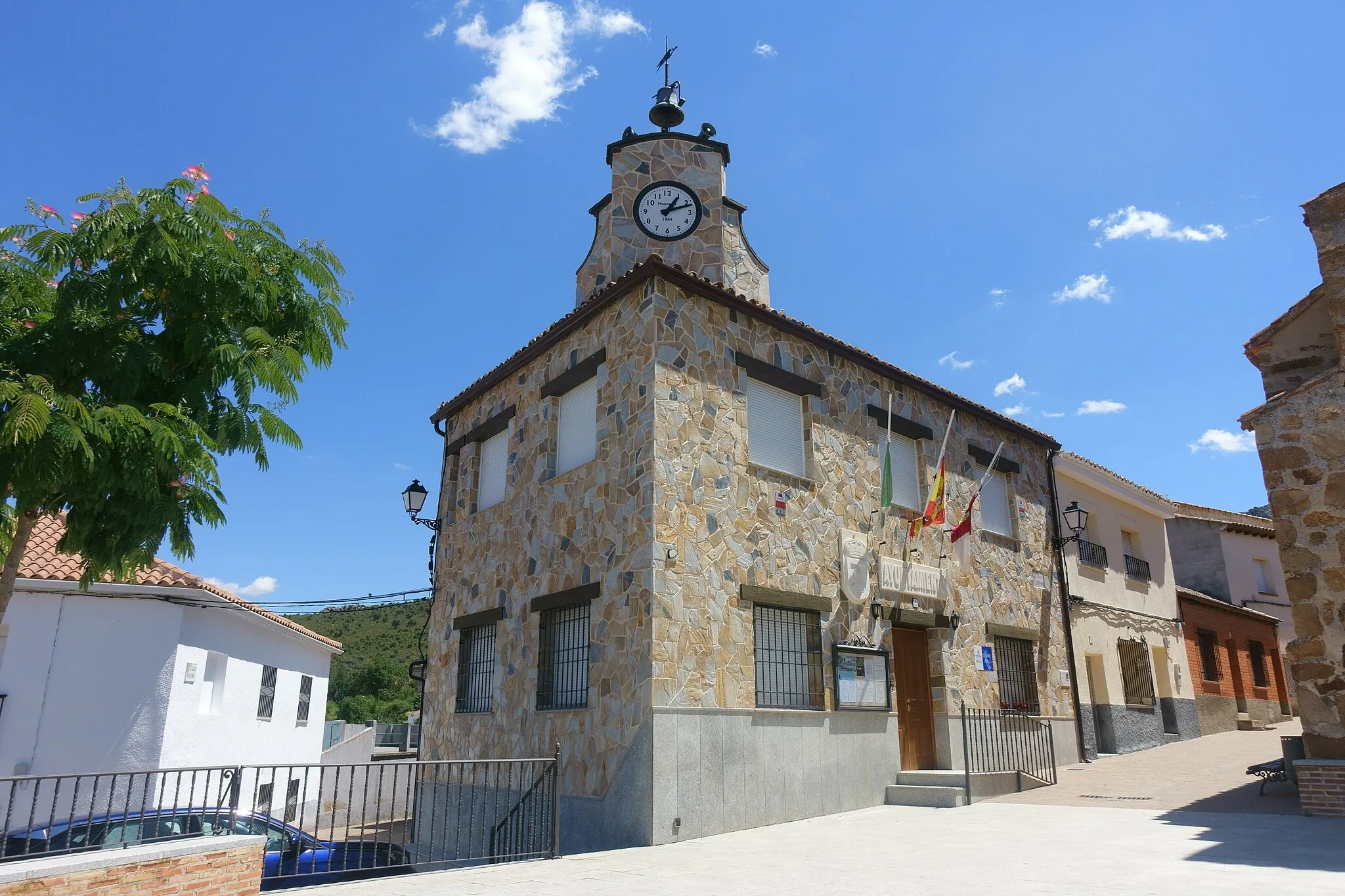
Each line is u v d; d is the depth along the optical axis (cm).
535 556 1304
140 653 1476
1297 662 1005
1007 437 1734
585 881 729
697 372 1175
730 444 1185
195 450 688
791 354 1318
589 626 1148
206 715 1623
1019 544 1659
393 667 5666
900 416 1481
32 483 593
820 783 1152
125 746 1430
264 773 1906
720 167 1595
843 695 1215
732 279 1525
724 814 1029
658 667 1014
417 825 1460
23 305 706
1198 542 2661
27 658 1413
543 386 1369
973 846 851
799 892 660
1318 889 579
